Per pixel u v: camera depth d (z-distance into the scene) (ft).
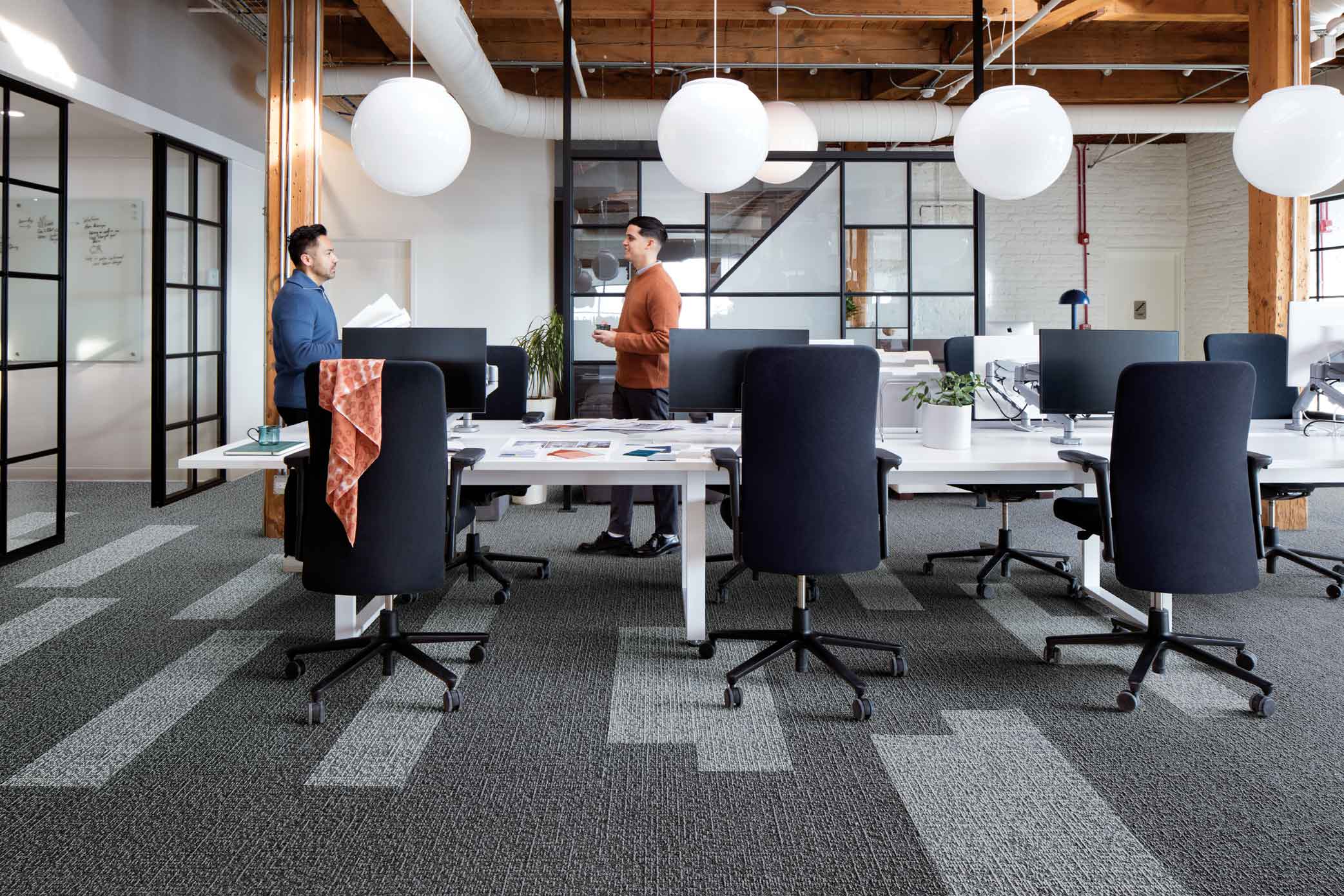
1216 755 7.38
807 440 8.16
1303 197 15.74
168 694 8.64
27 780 6.93
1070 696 8.66
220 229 20.31
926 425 9.95
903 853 5.99
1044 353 10.47
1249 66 16.39
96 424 20.40
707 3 19.06
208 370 20.04
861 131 22.84
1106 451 9.77
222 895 5.50
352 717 8.14
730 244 21.34
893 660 9.18
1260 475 9.16
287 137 14.70
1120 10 18.44
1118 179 31.45
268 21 15.30
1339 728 7.90
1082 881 5.67
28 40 13.55
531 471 8.95
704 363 10.49
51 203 14.65
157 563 13.57
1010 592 12.21
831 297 21.18
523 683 8.97
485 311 25.62
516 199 25.50
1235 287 29.17
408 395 7.72
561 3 18.47
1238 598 11.82
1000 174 10.16
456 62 17.11
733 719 8.13
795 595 12.09
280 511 15.24
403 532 7.84
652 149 21.43
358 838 6.15
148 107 16.71
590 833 6.23
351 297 25.64
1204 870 5.77
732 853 6.00
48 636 10.30
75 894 5.49
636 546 14.56
